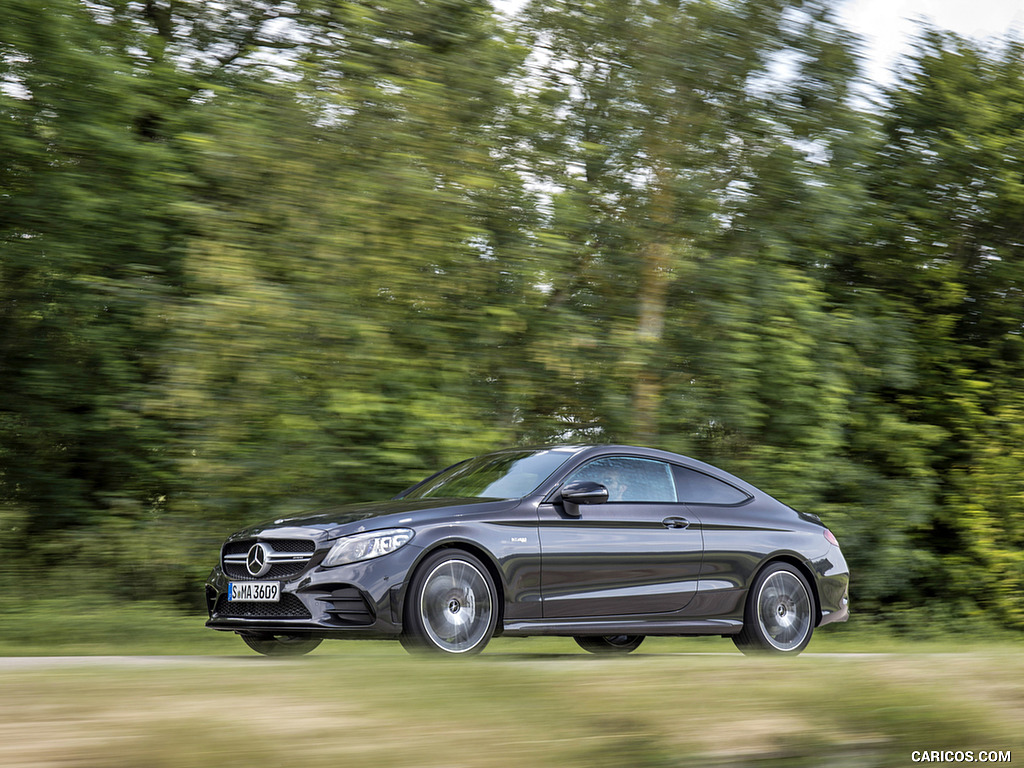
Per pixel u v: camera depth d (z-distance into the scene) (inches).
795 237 537.0
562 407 493.0
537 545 302.2
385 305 442.6
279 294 415.2
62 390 496.4
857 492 571.5
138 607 465.1
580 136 501.4
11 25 455.5
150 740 133.8
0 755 127.6
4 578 476.1
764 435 530.0
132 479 499.2
